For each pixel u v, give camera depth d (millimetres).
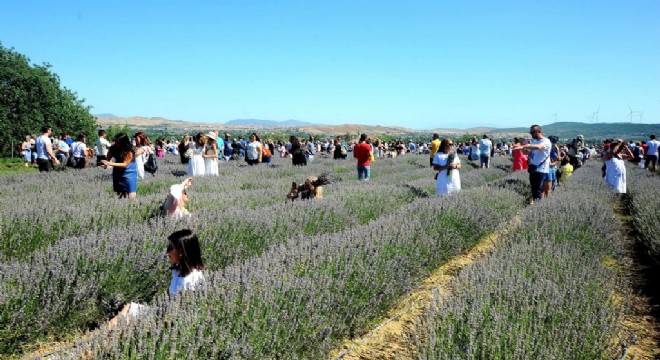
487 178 18031
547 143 10656
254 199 8688
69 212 6164
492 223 8008
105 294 4387
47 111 40906
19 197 7723
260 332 3262
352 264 4500
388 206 8898
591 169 19562
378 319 4676
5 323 3674
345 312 4113
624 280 5207
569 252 5363
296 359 3348
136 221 6574
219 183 11367
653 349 4066
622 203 13320
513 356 2920
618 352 3561
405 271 5078
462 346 3061
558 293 3766
